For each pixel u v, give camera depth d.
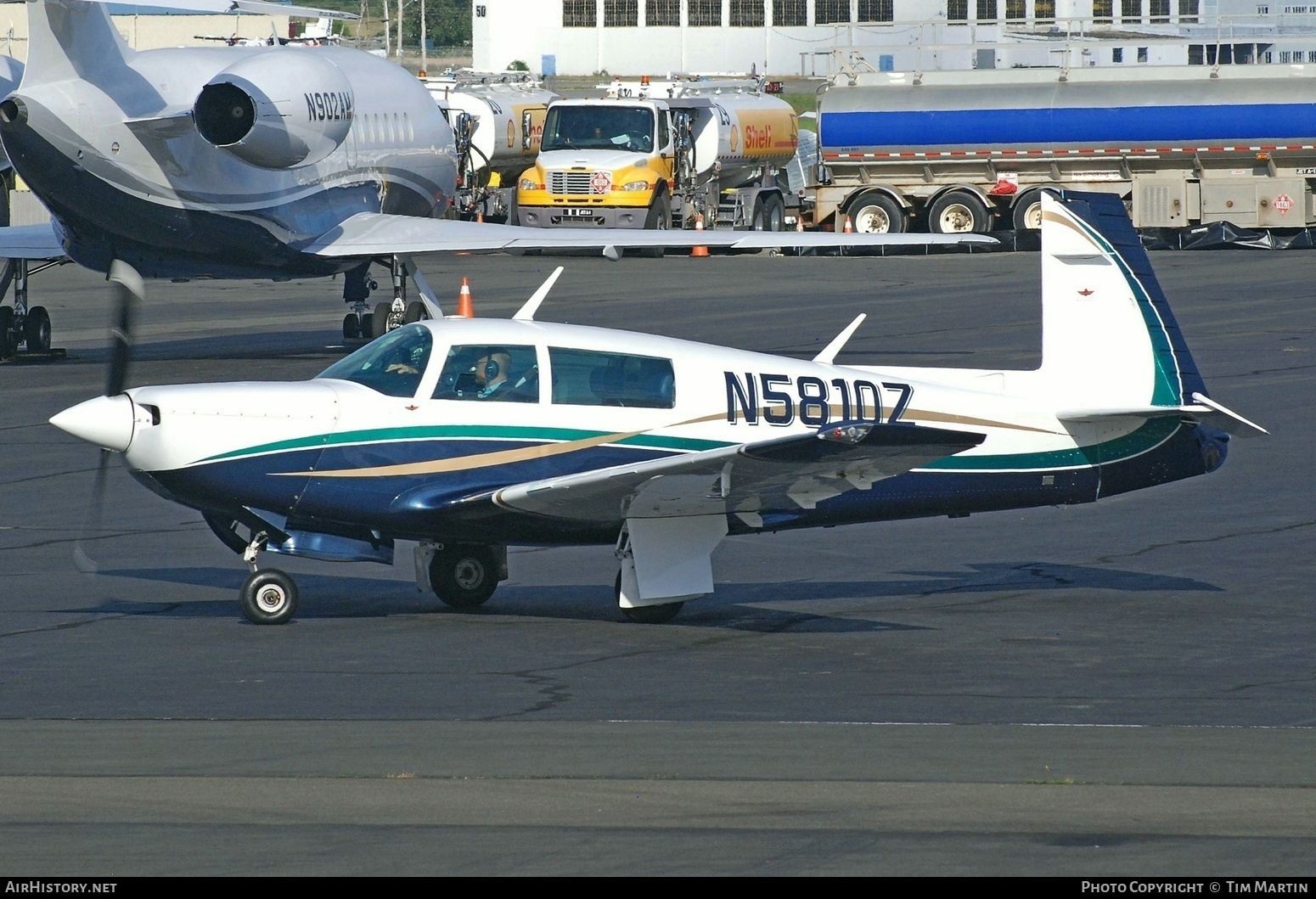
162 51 87.19
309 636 40.41
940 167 175.00
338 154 94.56
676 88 180.88
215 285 144.62
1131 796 27.33
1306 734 31.52
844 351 93.19
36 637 40.06
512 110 186.50
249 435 40.19
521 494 39.78
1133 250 45.44
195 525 55.62
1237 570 48.53
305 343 102.00
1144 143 166.50
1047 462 45.28
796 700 34.25
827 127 175.12
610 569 49.69
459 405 41.72
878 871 23.62
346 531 42.00
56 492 60.50
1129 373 45.34
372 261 95.94
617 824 25.83
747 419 43.56
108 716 32.56
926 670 37.03
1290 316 109.00
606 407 42.62
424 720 32.31
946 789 27.77
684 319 110.19
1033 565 49.59
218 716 32.66
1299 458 65.75
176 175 83.75
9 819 26.03
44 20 79.50
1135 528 54.91
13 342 95.44
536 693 34.69
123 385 42.44
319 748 30.22
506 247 89.12
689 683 35.66
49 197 82.75
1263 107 162.75
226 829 25.58
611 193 164.50
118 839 25.12
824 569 49.41
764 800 27.11
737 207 181.75
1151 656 38.38
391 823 25.89
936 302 120.38
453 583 43.94
